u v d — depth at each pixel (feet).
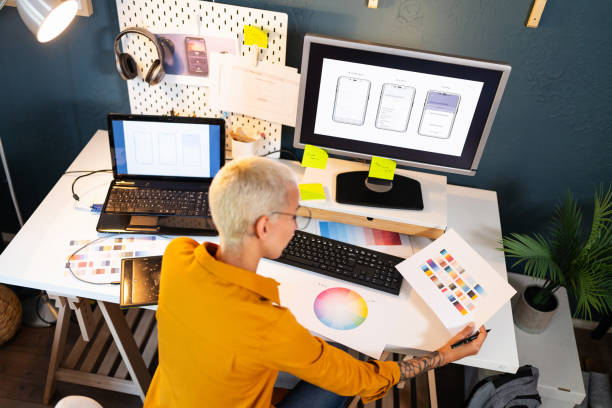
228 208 2.84
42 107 6.46
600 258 5.23
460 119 4.75
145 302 4.46
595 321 7.67
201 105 5.89
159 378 4.13
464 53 5.29
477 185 6.34
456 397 6.82
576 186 6.10
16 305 6.91
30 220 5.16
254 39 5.16
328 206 5.13
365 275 4.87
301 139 5.20
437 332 4.47
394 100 4.75
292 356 3.00
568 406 5.59
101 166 5.91
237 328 2.93
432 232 5.15
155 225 5.13
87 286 4.60
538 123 5.65
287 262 4.92
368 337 4.36
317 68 4.69
